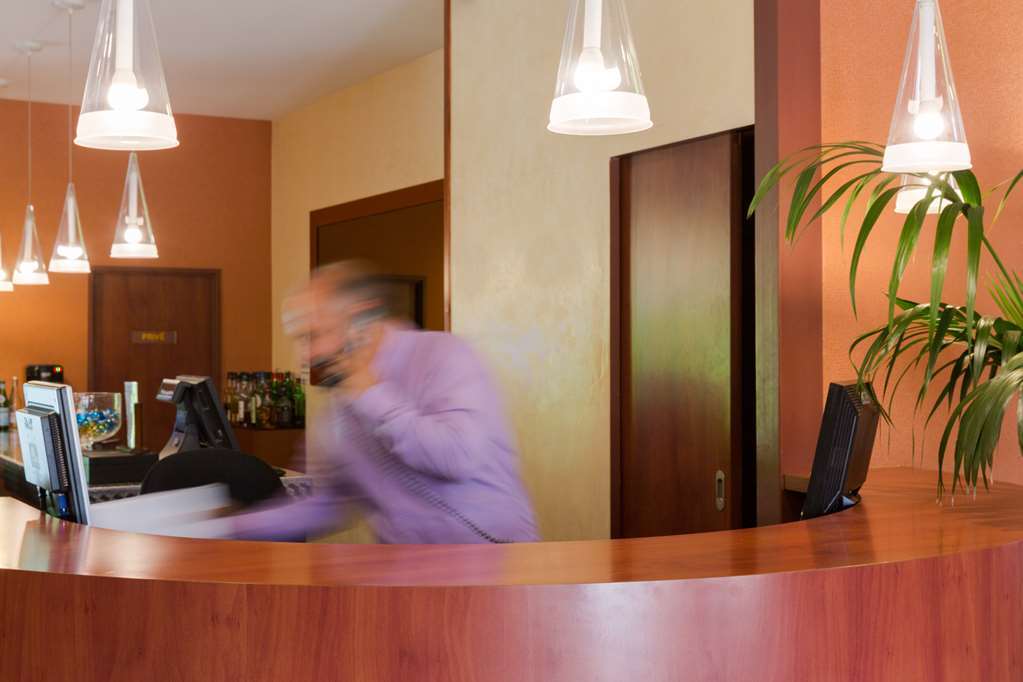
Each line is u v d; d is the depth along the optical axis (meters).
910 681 2.18
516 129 5.47
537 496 5.33
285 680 1.93
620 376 4.81
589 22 2.89
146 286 9.11
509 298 5.53
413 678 1.93
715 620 2.01
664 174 4.57
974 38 3.46
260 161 9.47
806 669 2.07
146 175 9.09
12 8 6.21
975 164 3.46
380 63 7.56
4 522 2.62
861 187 2.87
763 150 3.54
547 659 1.94
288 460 8.72
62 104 8.75
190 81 8.07
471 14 5.81
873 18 3.64
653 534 4.63
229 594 1.95
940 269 2.56
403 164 7.62
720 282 4.27
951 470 3.58
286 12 6.36
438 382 2.85
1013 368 2.63
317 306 2.89
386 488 2.89
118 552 2.24
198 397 4.88
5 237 8.58
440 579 1.98
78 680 2.01
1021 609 2.41
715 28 4.25
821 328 3.59
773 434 3.49
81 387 8.84
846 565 2.12
